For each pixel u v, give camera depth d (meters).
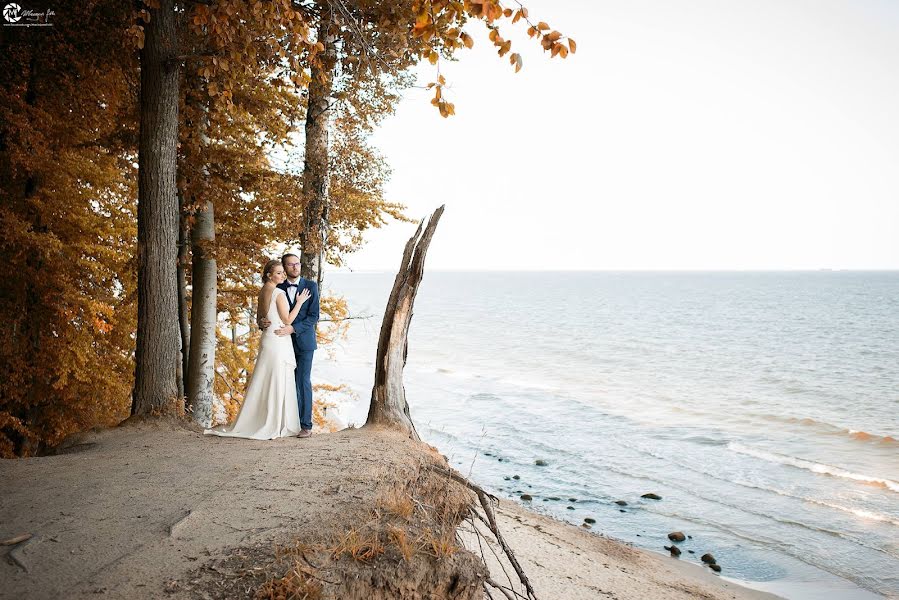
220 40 7.83
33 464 6.25
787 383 44.75
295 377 7.68
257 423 7.55
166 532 4.43
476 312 130.62
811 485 20.62
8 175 12.75
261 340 7.59
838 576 14.04
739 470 22.36
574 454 24.39
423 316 117.69
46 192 12.82
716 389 41.78
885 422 31.48
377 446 6.46
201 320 12.98
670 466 22.81
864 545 15.76
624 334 84.00
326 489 5.20
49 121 12.46
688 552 15.35
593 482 20.89
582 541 14.81
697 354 62.22
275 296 7.52
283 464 5.95
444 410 32.81
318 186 12.48
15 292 13.10
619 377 46.91
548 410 33.19
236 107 11.92
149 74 8.48
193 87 11.09
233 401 18.83
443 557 4.60
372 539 4.44
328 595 3.86
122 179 14.61
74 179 13.52
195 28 8.59
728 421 31.14
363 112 12.24
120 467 6.06
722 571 14.25
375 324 85.69
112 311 13.58
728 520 17.52
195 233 12.88
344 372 47.19
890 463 23.59
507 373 48.44
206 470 5.86
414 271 7.75
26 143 12.23
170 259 8.68
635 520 17.47
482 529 13.33
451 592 4.58
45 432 14.47
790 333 85.44
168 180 8.60
